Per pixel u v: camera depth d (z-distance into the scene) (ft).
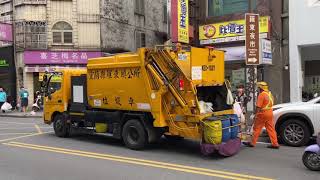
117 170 30.37
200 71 36.19
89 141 44.34
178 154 36.60
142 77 37.73
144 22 112.78
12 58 101.30
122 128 40.37
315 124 39.68
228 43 70.33
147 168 30.99
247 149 38.81
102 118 41.93
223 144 34.71
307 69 67.36
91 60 42.42
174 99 36.42
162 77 36.73
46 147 40.52
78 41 99.35
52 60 98.48
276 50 65.57
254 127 40.01
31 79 99.19
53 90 48.44
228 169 30.48
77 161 33.71
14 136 48.85
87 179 27.89
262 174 28.86
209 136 34.45
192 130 35.55
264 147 39.86
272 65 65.77
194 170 30.17
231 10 70.69
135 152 37.63
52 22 98.73
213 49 37.55
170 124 36.99
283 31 65.77
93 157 35.35
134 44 109.29
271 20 65.92
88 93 43.21
